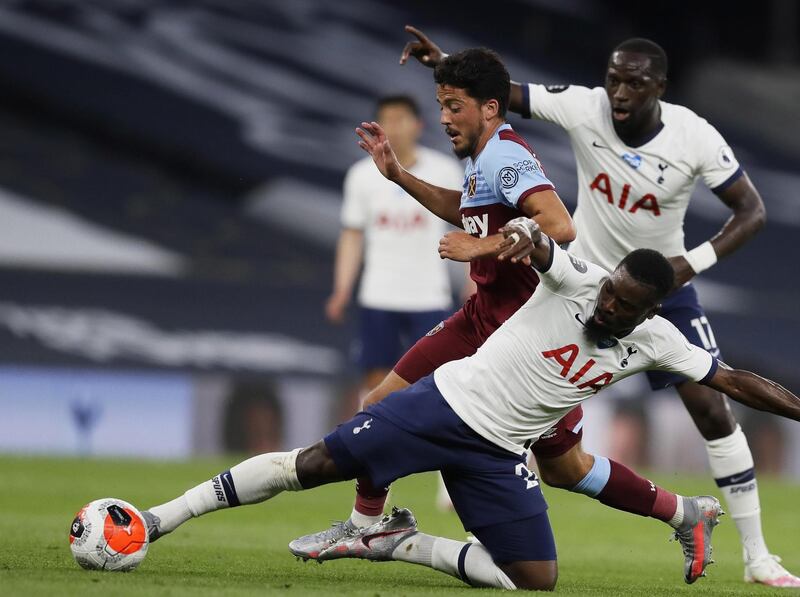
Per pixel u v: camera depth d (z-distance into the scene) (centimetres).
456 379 1658
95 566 1659
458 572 1747
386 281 3316
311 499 3425
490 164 1722
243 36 7388
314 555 1844
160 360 5403
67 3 7256
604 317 1574
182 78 7119
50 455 4706
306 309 5797
